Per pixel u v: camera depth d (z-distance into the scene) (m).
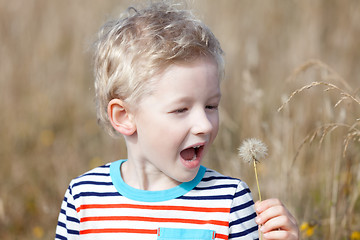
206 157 3.96
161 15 1.90
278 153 3.19
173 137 1.74
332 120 2.93
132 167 1.92
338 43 5.87
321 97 4.07
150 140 1.78
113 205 1.88
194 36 1.77
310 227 2.64
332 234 2.61
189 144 1.74
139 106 1.79
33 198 3.83
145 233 1.82
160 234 1.81
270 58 5.60
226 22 5.95
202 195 1.85
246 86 3.59
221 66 1.85
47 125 5.15
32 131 4.95
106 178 1.95
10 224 3.53
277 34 5.96
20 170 4.23
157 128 1.76
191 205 1.83
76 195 1.94
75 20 6.16
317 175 3.28
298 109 3.99
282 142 3.37
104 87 1.91
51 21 6.22
